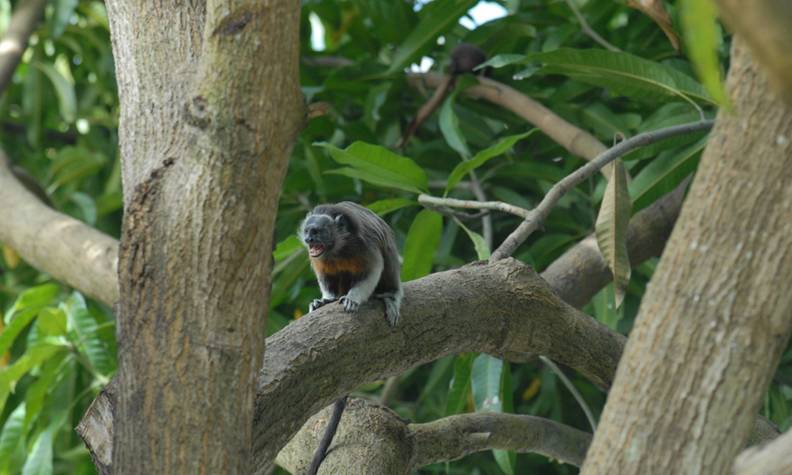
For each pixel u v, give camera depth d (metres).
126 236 6.68
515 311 9.24
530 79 14.86
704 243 5.86
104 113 18.58
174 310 6.50
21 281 17.31
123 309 6.66
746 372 5.71
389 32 15.12
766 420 10.14
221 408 6.44
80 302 12.84
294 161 15.45
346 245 9.33
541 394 14.38
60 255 13.08
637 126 13.62
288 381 7.54
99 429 6.95
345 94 15.25
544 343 9.57
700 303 5.81
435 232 11.45
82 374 14.25
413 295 8.69
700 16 3.75
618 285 9.44
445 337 8.79
